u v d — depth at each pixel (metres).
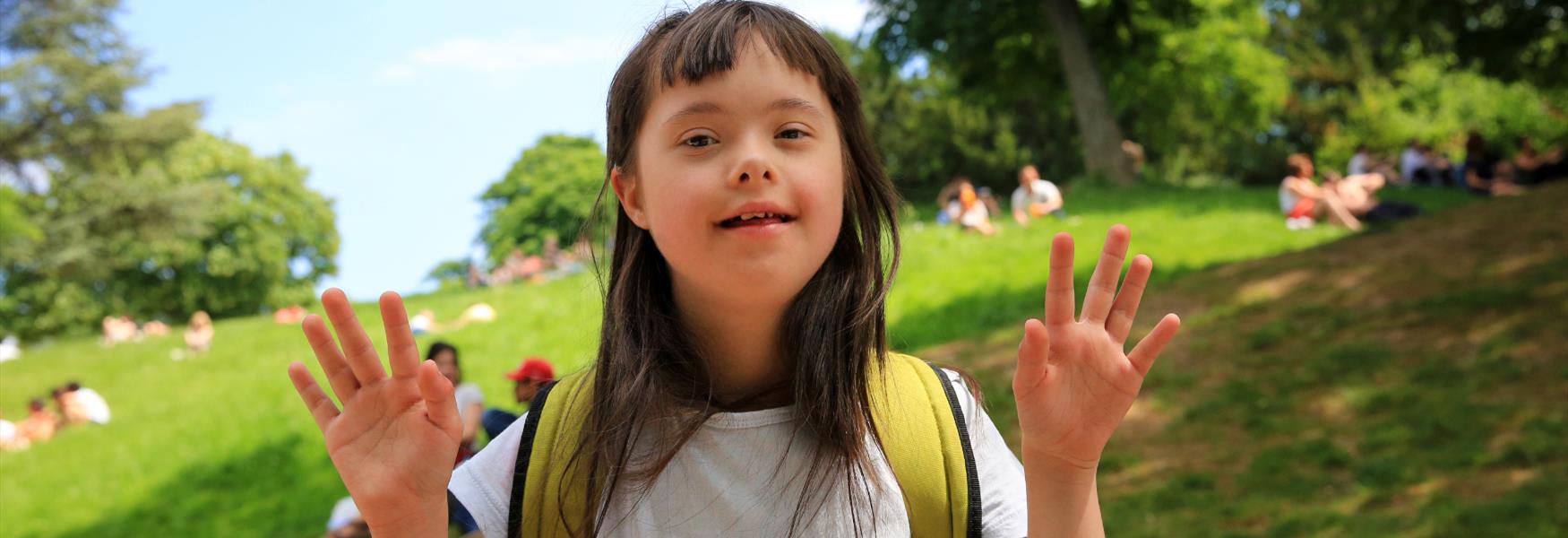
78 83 37.16
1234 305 10.62
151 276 45.47
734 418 1.32
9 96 36.34
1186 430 7.88
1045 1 24.55
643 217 1.32
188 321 46.69
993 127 39.25
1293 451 7.02
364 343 1.22
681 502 1.30
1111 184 23.25
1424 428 6.97
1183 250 15.58
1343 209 16.70
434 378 1.21
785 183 1.22
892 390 1.39
